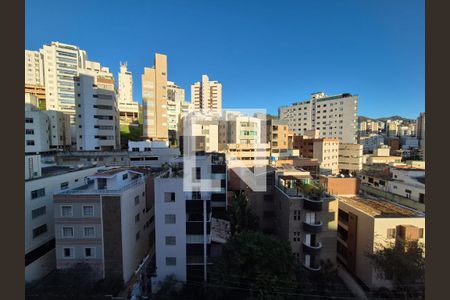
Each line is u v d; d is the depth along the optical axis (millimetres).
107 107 52500
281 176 26359
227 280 16625
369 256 18984
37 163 23188
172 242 18844
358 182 28875
